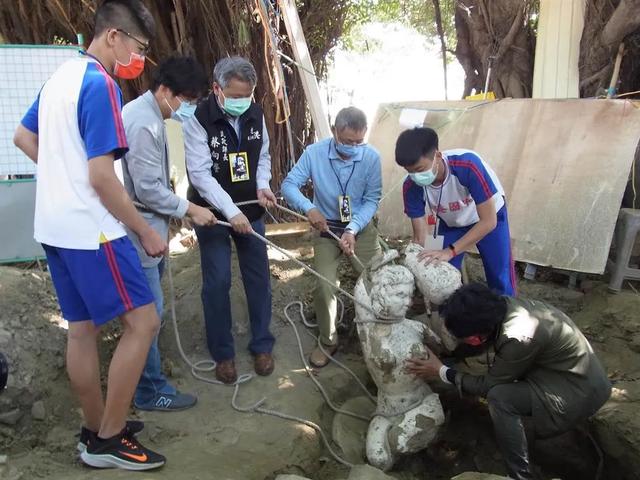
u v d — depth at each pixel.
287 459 3.31
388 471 3.45
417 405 3.47
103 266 2.54
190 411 3.61
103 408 2.83
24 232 4.39
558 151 4.81
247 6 5.51
